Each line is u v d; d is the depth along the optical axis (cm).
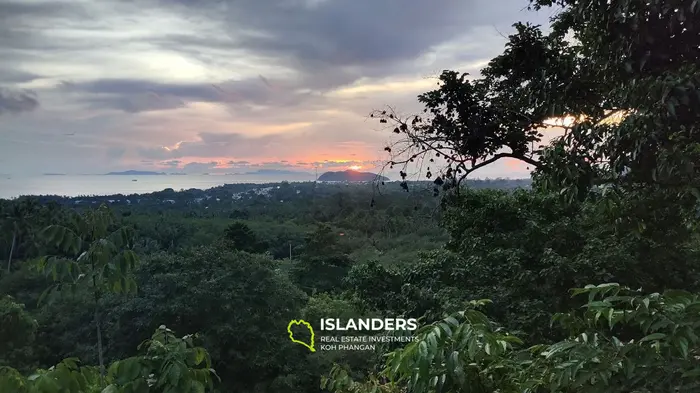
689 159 277
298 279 1977
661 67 304
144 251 1755
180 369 195
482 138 525
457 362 183
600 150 338
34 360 1220
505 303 648
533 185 561
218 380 226
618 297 168
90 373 217
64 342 1430
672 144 288
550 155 384
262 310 1634
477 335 188
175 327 1515
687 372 138
